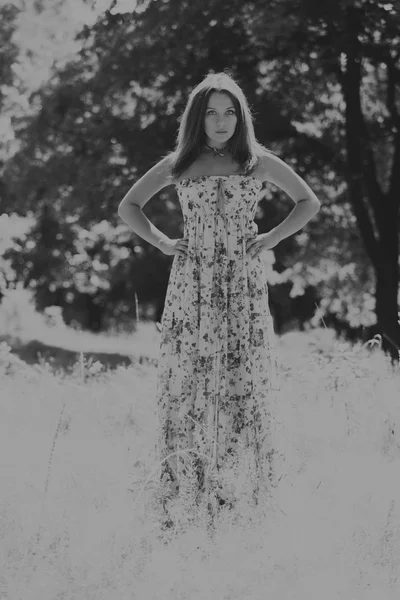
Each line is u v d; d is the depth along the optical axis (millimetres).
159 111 18453
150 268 29219
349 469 5375
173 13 17156
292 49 17031
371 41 16500
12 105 13969
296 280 24312
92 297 34250
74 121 18672
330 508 4473
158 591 3355
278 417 4672
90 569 3475
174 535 3945
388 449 5977
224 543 3822
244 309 4590
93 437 6422
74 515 4355
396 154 18000
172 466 4562
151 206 18578
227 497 4324
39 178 19094
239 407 4578
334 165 18422
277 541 3955
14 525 3998
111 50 17719
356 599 3383
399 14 15594
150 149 18031
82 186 18734
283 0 15883
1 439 6297
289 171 4812
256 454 4535
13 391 8008
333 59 16922
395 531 4047
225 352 4562
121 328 34938
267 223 20609
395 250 17938
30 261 26469
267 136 17828
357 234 21609
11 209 20328
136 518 4238
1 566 3428
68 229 25047
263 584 3438
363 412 6539
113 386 7770
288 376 7664
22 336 17562
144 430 6566
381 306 17828
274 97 17938
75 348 17203
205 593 3357
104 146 18453
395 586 3512
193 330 4582
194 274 4613
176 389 4613
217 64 17422
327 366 7465
